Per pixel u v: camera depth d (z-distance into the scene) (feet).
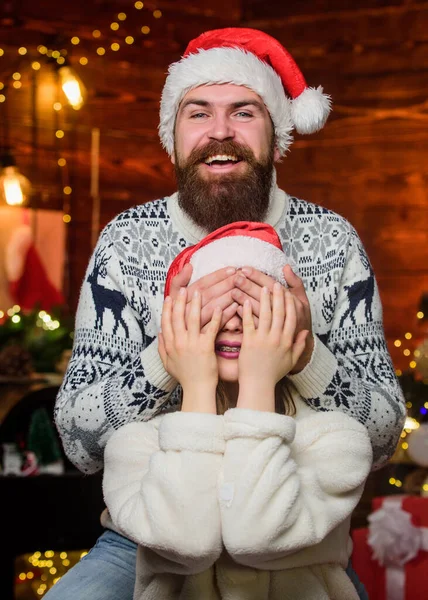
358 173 20.17
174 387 6.06
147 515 5.13
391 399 6.30
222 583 5.41
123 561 6.33
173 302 5.53
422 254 19.86
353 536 9.75
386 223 20.06
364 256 7.00
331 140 20.29
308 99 7.12
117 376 6.16
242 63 6.63
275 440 5.05
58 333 14.20
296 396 6.06
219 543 5.08
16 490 11.30
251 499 4.98
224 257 5.63
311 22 20.34
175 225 6.89
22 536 11.27
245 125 6.59
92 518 11.58
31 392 11.96
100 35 20.63
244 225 5.88
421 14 19.76
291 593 5.46
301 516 5.11
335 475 5.48
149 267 6.78
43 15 20.27
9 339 13.92
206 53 6.72
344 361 6.61
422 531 9.21
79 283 20.38
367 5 20.02
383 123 20.06
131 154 20.84
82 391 6.20
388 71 20.02
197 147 6.58
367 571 9.56
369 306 6.82
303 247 6.94
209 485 5.05
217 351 5.51
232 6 21.02
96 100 20.63
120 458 5.63
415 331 19.62
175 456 5.11
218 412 5.67
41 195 20.20
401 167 20.02
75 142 20.52
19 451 11.71
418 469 13.01
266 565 5.29
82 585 6.15
